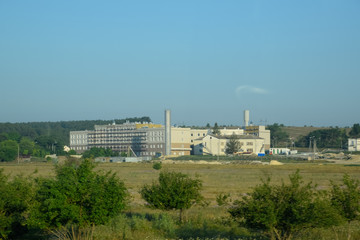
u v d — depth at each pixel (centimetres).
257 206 2781
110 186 3114
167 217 3869
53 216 2961
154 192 4141
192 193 4103
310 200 2855
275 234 2966
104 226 3506
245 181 9162
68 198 3011
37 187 3466
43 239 3381
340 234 3281
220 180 9462
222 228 3691
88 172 3112
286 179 9606
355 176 10419
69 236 3300
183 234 3484
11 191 3325
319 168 14275
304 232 3130
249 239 3272
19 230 3406
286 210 2792
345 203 3027
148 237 3362
